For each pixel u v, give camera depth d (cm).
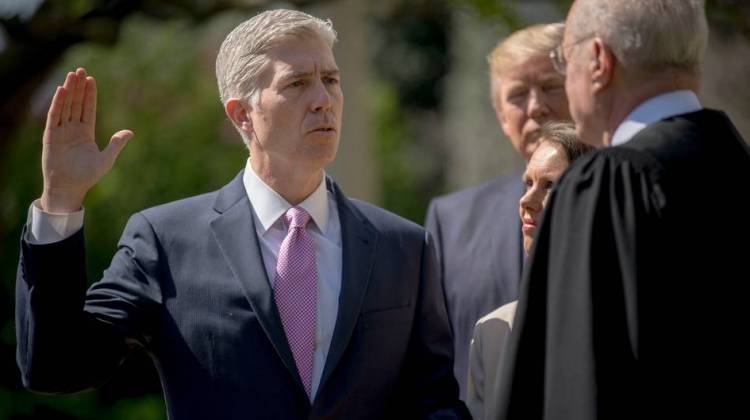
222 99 404
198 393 372
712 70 964
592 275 304
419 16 990
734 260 308
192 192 1148
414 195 1680
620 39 324
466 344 481
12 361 941
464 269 491
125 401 946
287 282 382
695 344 299
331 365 374
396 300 392
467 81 1516
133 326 376
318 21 394
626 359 299
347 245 394
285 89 384
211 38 1226
